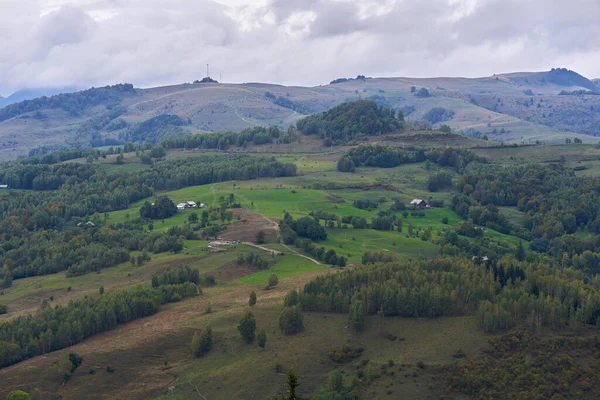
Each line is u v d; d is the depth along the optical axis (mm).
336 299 145625
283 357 131125
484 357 124250
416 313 139625
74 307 158625
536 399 114875
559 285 144500
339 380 120625
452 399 116500
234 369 130125
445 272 151500
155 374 133875
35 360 137750
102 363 136250
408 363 124938
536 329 130125
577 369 120125
